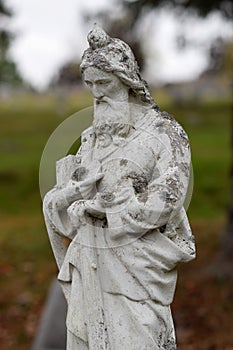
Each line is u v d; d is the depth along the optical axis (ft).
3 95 156.25
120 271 11.10
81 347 11.43
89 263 11.10
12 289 38.37
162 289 11.27
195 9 36.60
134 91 11.54
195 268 38.40
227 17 36.96
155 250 11.06
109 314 11.12
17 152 82.58
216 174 67.05
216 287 35.32
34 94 153.38
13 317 33.86
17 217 59.67
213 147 80.59
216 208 59.93
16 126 104.12
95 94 11.46
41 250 46.75
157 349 11.21
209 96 137.69
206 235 46.06
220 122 101.96
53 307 27.32
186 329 31.04
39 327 28.63
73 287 11.39
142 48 93.97
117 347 11.03
